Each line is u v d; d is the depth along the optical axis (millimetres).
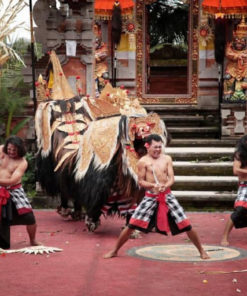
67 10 12625
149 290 6199
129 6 15055
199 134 14164
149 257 7672
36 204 11797
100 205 9016
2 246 8242
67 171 9656
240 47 14078
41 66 12742
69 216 10914
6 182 8094
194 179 11969
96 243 8664
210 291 6141
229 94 14117
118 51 15695
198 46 15539
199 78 15453
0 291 6191
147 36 15992
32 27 12016
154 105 15680
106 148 8961
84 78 12578
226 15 14188
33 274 6867
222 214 11047
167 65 17891
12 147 8117
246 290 6172
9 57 13531
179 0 16391
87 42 12484
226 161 12703
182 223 7500
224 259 7531
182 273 6855
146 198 7637
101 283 6477
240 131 13461
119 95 9852
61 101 10500
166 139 9016
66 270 7047
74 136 9953
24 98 12852
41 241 8828
